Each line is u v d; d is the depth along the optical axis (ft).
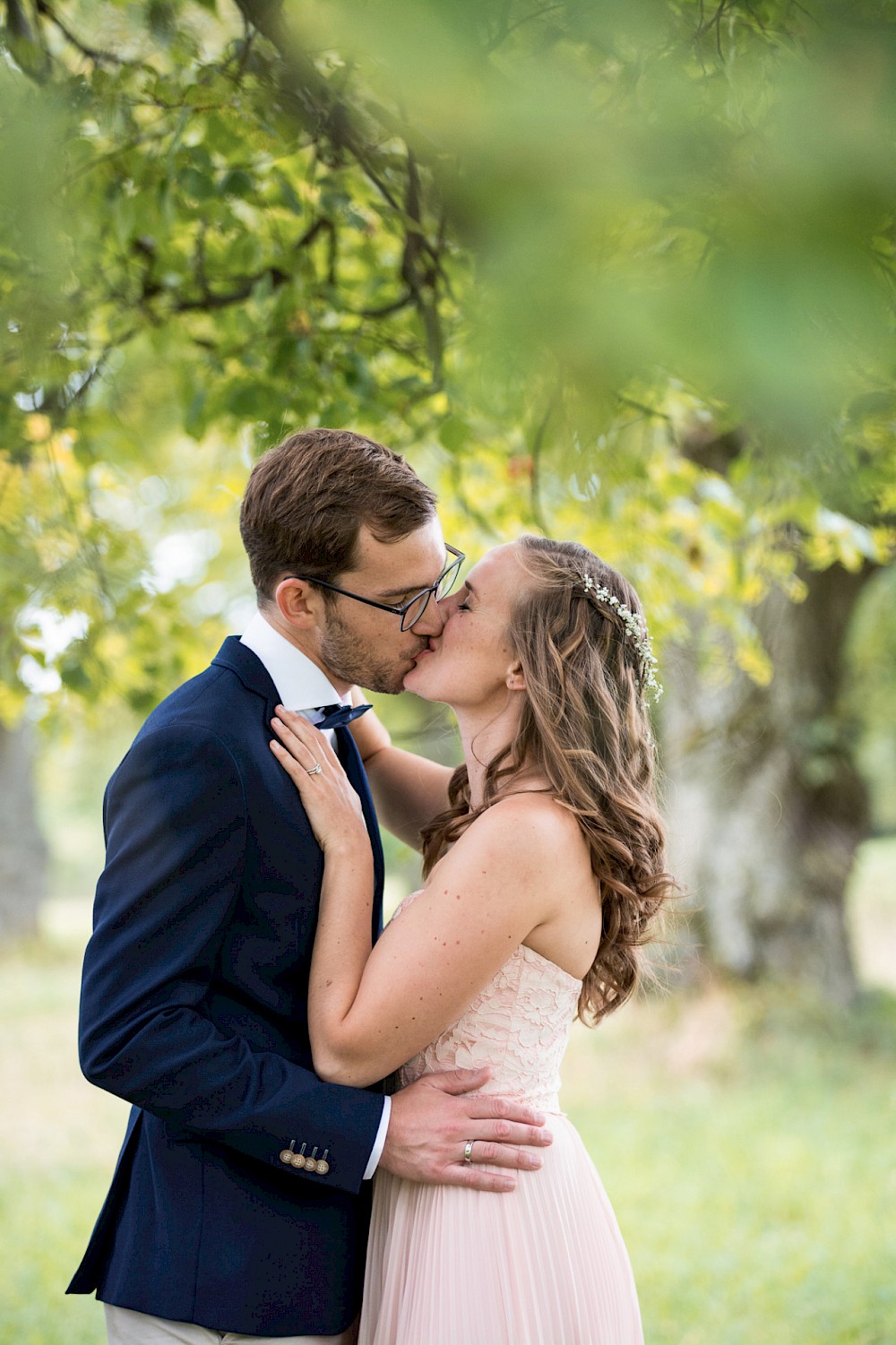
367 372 10.30
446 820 7.77
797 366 2.87
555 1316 6.24
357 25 2.94
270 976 6.24
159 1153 6.19
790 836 26.25
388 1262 6.41
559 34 3.22
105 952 5.82
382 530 6.35
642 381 3.50
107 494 15.55
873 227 2.85
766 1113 22.44
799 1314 14.38
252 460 10.78
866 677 33.60
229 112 7.73
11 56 6.81
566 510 12.44
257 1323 5.92
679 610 19.48
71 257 5.26
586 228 3.17
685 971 26.53
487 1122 6.30
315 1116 5.90
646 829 6.88
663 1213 17.80
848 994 26.27
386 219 9.20
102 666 12.21
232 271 10.57
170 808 5.87
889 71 2.87
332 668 6.73
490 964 6.29
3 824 39.09
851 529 12.73
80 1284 6.48
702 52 4.04
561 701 6.66
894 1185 18.80
